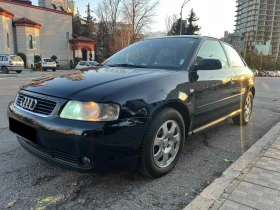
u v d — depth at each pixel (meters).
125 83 2.43
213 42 3.89
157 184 2.60
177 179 2.71
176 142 2.86
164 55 3.39
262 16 99.62
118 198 2.34
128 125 2.24
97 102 2.17
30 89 2.60
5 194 2.35
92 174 2.77
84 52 36.31
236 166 2.89
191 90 2.95
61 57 34.81
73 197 2.34
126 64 3.50
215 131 4.56
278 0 98.75
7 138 3.85
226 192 2.34
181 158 3.30
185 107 2.88
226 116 4.02
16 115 2.56
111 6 38.19
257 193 2.31
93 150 2.13
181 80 2.85
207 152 3.53
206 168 3.00
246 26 104.75
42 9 32.25
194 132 3.19
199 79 3.12
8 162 3.01
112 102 2.19
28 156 3.19
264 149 3.43
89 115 2.15
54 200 2.28
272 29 100.56
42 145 2.32
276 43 101.38
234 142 3.97
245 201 2.19
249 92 4.92
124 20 30.48
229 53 4.36
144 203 2.27
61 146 2.20
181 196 2.39
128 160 2.32
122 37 30.02
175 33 37.06
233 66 4.31
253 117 5.84
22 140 2.68
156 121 2.48
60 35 34.38
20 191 2.41
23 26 29.19
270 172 2.73
